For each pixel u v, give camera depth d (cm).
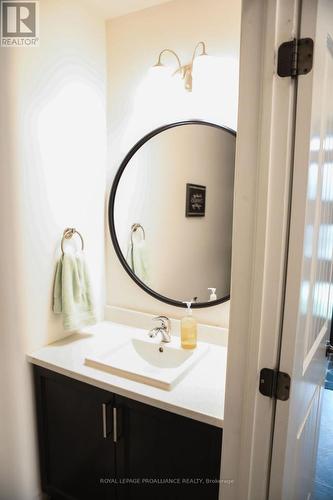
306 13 80
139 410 130
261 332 92
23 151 142
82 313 172
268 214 87
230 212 159
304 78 81
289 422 95
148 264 184
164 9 165
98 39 176
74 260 167
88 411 144
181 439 124
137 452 135
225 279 163
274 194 86
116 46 179
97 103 180
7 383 148
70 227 170
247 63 85
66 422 152
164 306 182
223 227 162
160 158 175
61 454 157
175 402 120
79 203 174
